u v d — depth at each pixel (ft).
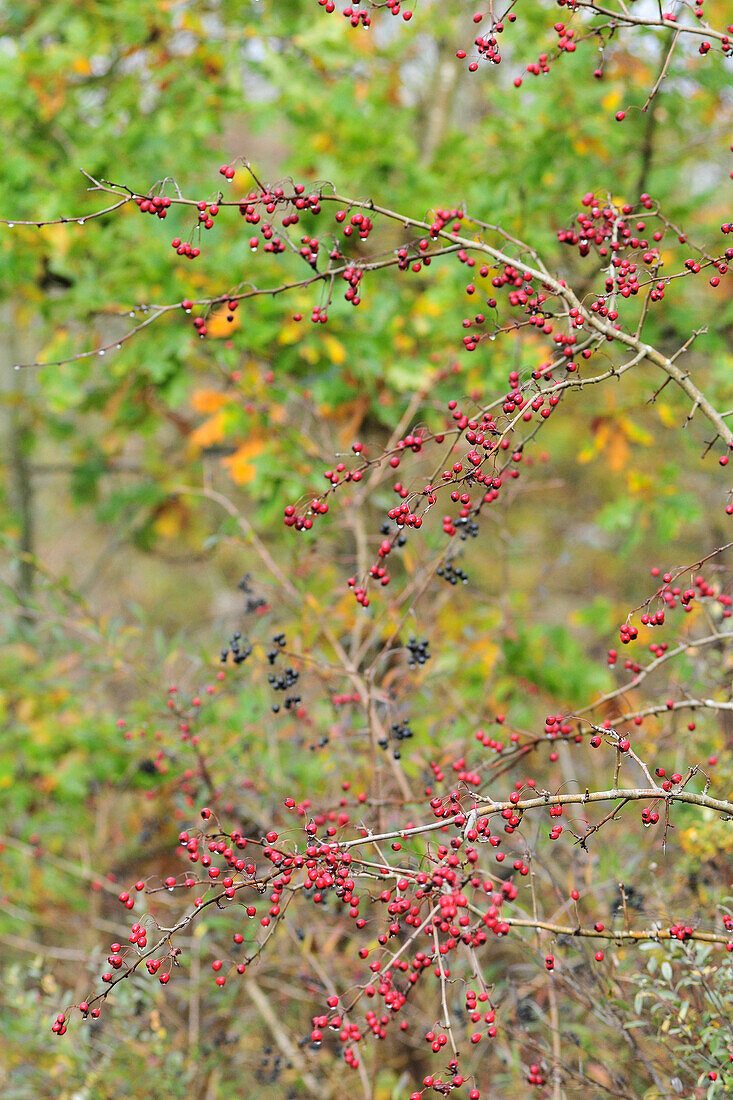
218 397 15.75
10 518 20.89
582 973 9.98
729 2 16.96
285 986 12.81
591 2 8.46
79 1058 11.24
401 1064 12.80
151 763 14.66
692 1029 8.67
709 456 21.47
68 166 16.76
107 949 14.93
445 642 14.14
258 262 15.98
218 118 17.72
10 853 15.89
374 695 11.89
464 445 14.39
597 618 17.01
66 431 21.68
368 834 7.94
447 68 21.25
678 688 10.36
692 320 17.48
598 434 16.87
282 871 7.47
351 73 19.21
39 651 17.67
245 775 13.23
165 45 18.03
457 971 11.34
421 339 17.56
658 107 16.78
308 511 8.78
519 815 7.50
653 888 10.57
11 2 18.74
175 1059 11.41
